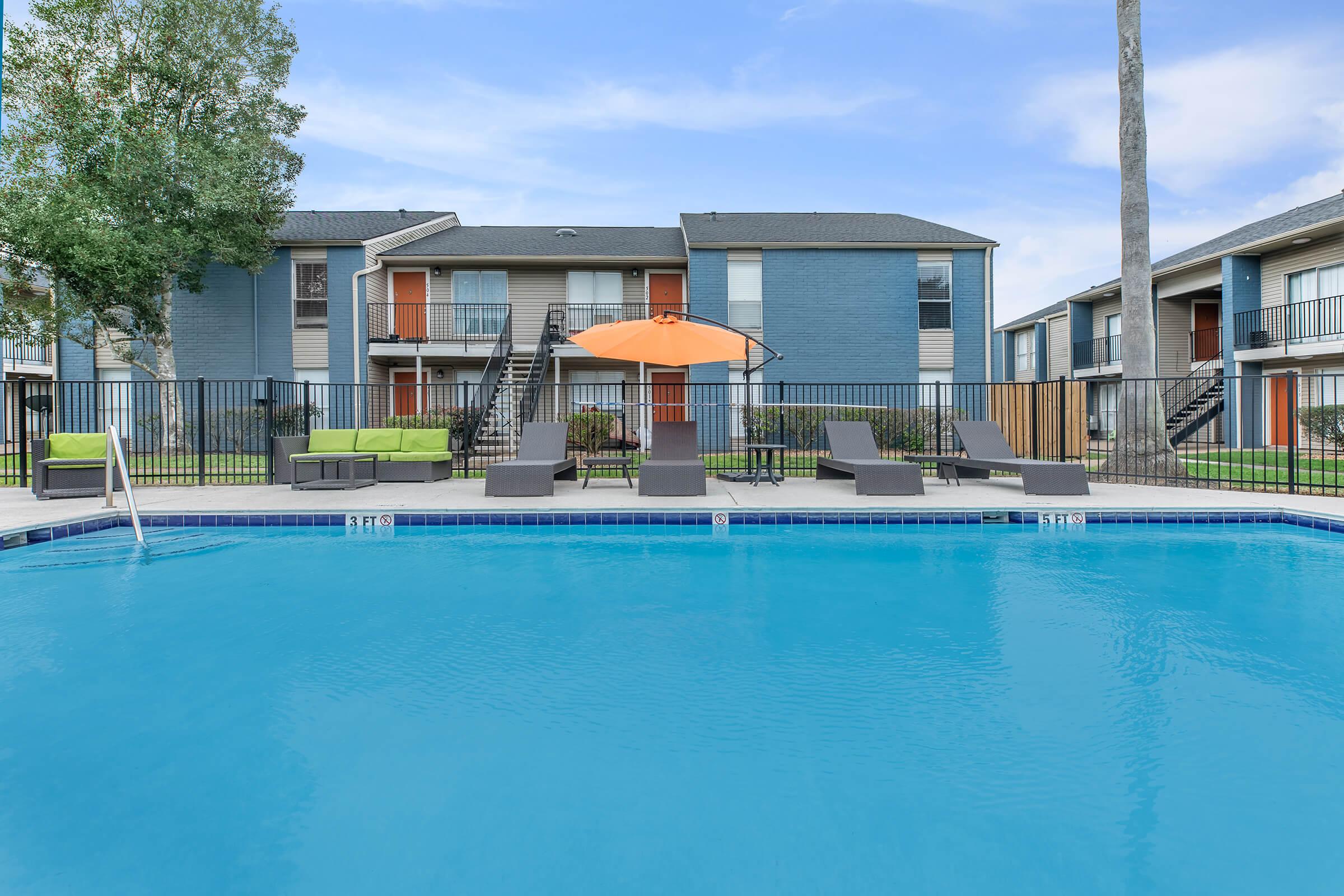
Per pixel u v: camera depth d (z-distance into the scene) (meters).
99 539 5.59
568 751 2.04
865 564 4.63
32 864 1.50
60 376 16.86
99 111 13.16
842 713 2.30
